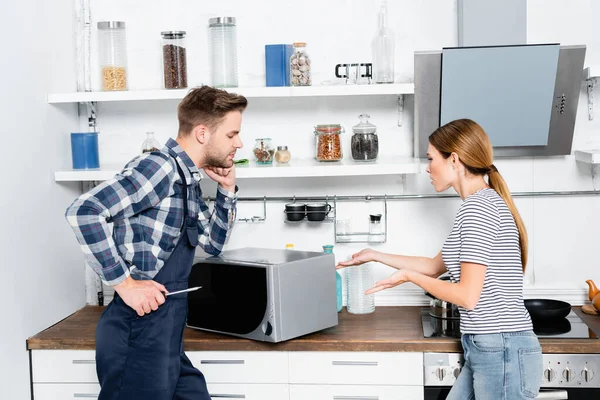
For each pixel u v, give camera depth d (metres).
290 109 3.00
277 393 2.53
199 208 2.39
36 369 2.61
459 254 2.21
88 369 2.59
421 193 2.96
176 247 2.13
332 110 2.98
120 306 2.11
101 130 3.08
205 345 2.52
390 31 2.75
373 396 2.49
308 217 2.88
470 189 2.31
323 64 2.96
